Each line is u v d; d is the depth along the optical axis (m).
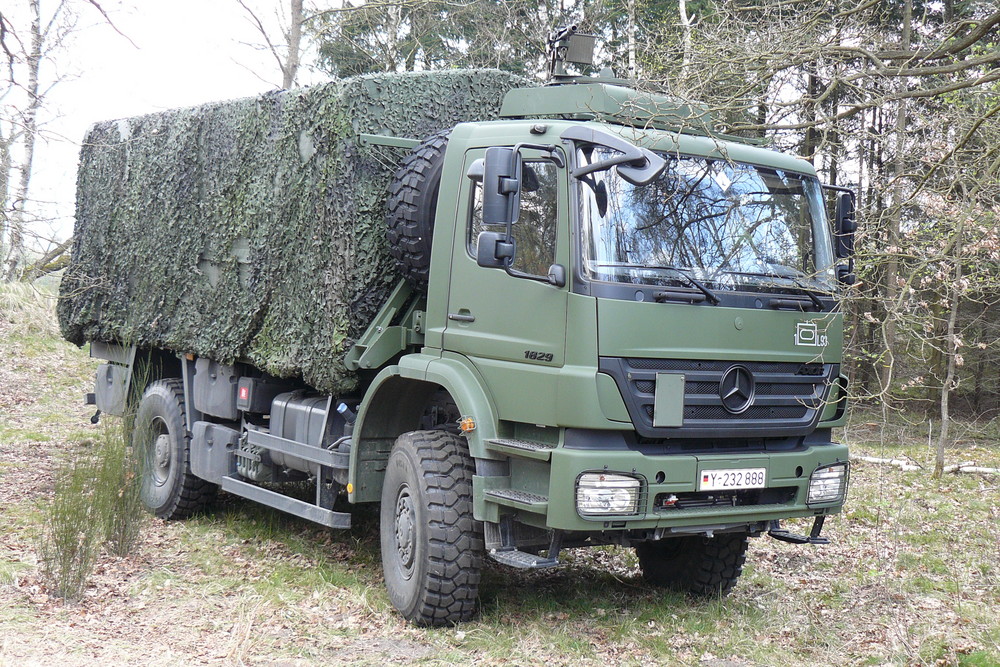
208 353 7.61
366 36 17.16
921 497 9.79
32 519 7.50
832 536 8.05
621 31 15.68
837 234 5.99
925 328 6.87
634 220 5.04
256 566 6.60
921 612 5.90
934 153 6.96
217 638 5.12
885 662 4.99
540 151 5.15
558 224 4.97
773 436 5.29
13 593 5.66
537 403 4.95
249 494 7.10
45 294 17.78
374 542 7.27
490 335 5.29
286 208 6.73
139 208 8.82
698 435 4.99
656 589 6.38
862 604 6.09
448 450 5.55
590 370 4.76
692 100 5.80
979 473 11.30
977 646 5.16
